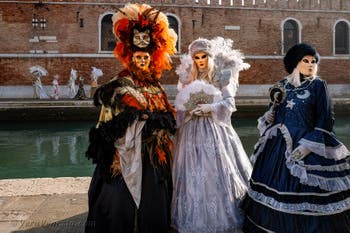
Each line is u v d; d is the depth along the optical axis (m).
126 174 2.91
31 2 22.86
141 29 3.09
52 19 23.17
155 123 2.96
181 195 3.20
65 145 13.75
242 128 17.00
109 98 2.90
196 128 3.30
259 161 3.19
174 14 24.50
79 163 11.48
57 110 18.31
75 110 18.45
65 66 23.36
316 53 3.17
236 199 3.22
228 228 3.10
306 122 3.04
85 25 23.50
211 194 3.13
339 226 2.85
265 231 2.94
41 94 22.30
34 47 23.05
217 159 3.23
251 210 3.09
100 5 23.59
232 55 3.50
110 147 2.90
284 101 3.16
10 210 3.88
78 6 23.36
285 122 3.09
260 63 25.56
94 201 3.08
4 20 22.66
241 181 3.33
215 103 3.28
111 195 2.94
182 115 3.36
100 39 23.72
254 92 25.45
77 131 16.44
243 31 25.44
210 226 3.07
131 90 2.93
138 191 2.91
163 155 3.11
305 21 26.31
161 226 2.98
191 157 3.23
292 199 2.88
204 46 3.41
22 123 18.14
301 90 3.11
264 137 3.18
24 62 22.91
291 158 2.93
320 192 2.86
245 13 25.39
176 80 23.89
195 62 3.47
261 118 3.33
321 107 3.01
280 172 2.99
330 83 26.62
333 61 26.64
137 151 2.91
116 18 3.18
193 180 3.17
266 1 25.59
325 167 2.91
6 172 10.51
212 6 24.91
